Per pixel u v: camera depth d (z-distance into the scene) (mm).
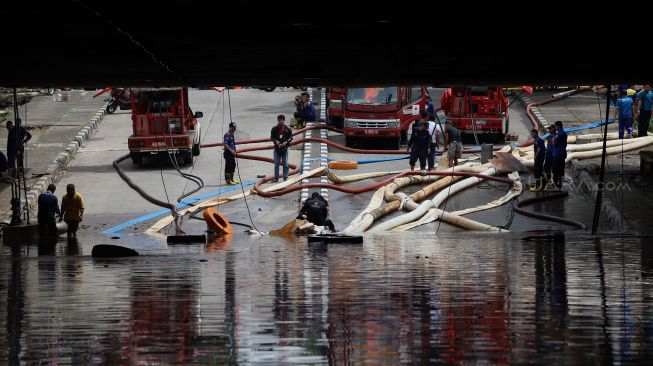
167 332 30562
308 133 114500
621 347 27750
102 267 50750
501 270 47062
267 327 31234
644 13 40312
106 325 31938
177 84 59312
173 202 85625
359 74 55438
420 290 39750
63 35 43438
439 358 26516
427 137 89562
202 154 104750
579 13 40594
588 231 70938
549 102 127438
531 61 51188
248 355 27125
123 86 60594
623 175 86375
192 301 37156
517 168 91312
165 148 97438
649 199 79688
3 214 81750
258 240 68062
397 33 44031
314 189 88375
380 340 28953
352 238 64188
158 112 98125
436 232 72938
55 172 94812
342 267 49125
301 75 55719
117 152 106375
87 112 123625
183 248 63156
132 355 27312
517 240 64500
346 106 107312
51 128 114312
